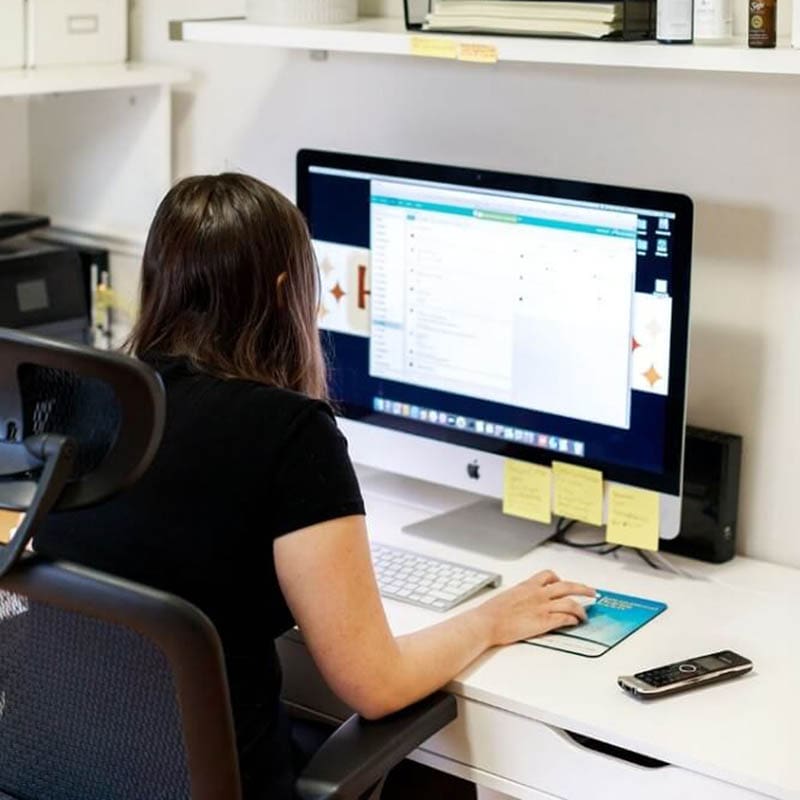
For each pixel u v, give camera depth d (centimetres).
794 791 153
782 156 201
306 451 155
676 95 208
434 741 178
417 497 232
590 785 167
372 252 219
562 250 200
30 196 278
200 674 135
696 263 212
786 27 196
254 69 248
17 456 130
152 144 258
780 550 213
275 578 158
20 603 144
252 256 162
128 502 157
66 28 248
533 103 221
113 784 150
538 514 210
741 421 213
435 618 190
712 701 170
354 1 222
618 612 192
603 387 200
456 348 213
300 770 171
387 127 236
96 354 126
